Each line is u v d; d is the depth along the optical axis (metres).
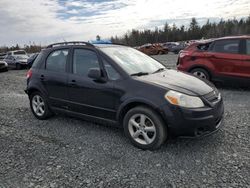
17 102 7.71
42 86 5.47
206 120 3.72
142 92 3.94
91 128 5.04
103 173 3.41
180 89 3.87
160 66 5.14
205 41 8.47
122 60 4.58
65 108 5.16
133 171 3.43
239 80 7.70
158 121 3.83
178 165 3.53
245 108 5.97
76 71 4.89
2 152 4.18
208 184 3.08
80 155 3.94
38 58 5.76
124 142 4.33
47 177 3.39
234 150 3.87
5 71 19.48
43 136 4.78
